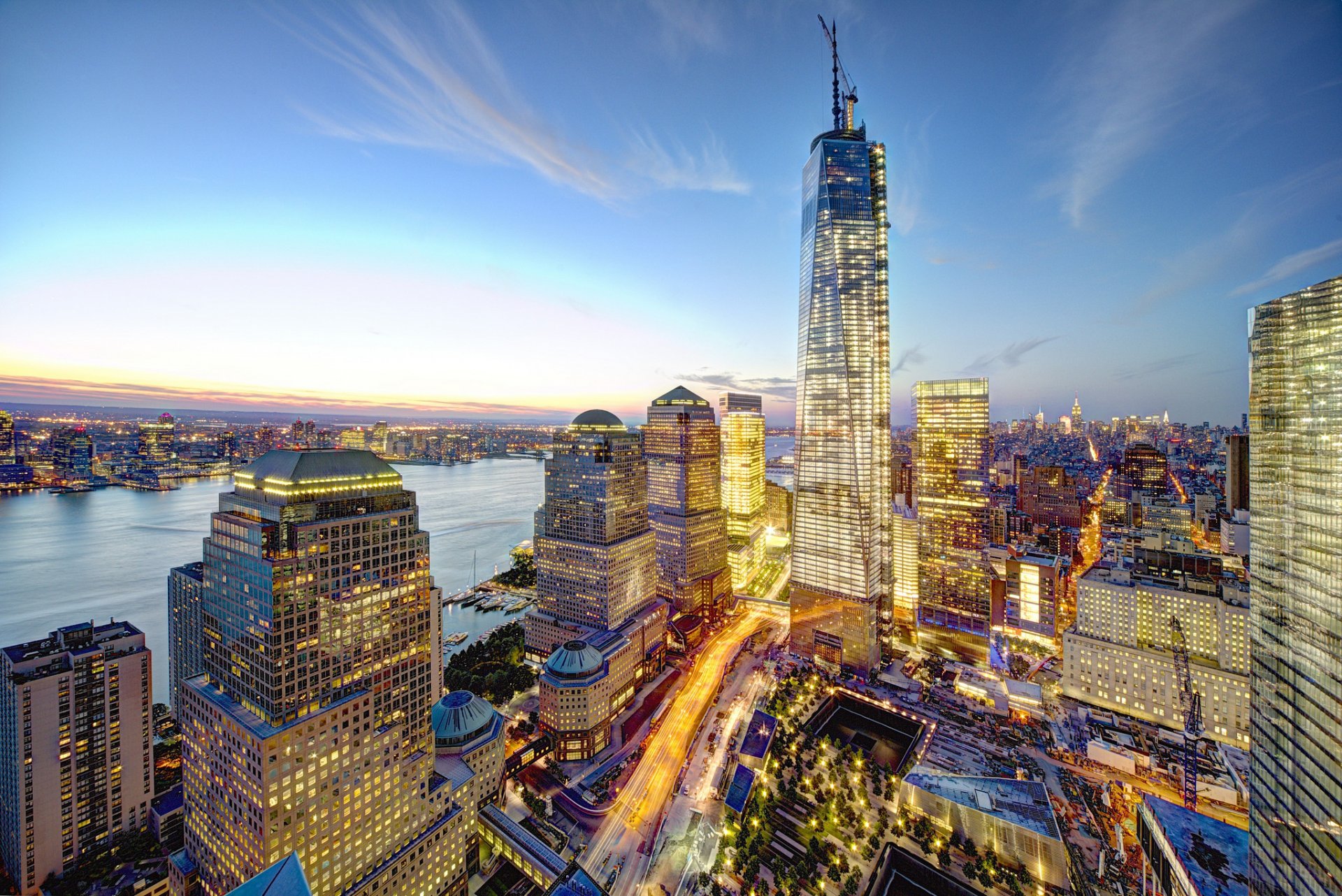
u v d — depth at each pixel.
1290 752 106.88
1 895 148.50
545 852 164.00
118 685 163.88
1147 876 150.62
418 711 149.75
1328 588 100.12
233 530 128.38
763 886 149.75
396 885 141.12
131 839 159.75
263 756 116.50
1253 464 118.25
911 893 153.75
